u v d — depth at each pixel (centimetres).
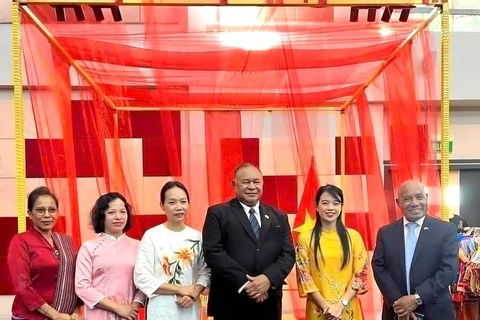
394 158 379
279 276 284
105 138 459
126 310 276
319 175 474
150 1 290
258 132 491
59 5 297
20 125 304
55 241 290
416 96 347
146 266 281
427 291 282
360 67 387
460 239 408
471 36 519
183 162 484
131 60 369
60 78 367
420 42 339
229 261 281
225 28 333
